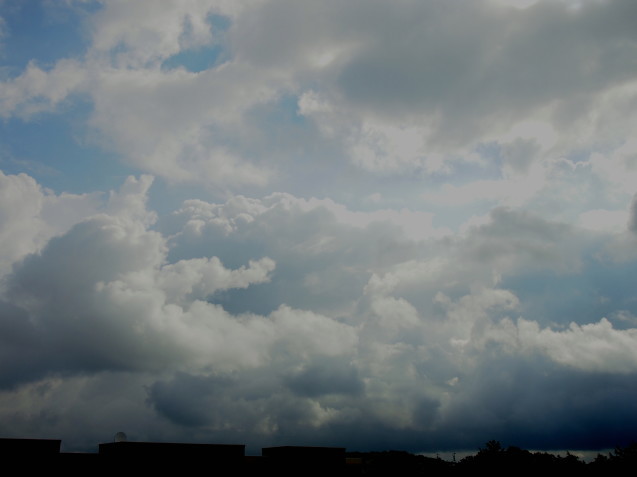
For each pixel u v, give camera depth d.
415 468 93.00
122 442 42.56
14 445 39.22
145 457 42.84
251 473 47.59
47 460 40.25
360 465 54.69
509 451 98.62
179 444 44.53
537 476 92.44
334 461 52.06
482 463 96.56
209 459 45.47
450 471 95.88
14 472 38.66
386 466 90.38
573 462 94.94
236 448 47.06
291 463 49.94
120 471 41.78
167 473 43.31
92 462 42.34
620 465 85.06
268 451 52.06
